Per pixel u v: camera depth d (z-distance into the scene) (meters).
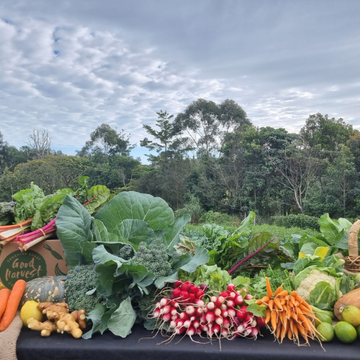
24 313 1.95
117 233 2.44
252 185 25.48
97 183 42.66
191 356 1.69
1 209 2.73
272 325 1.77
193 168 32.94
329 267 2.17
